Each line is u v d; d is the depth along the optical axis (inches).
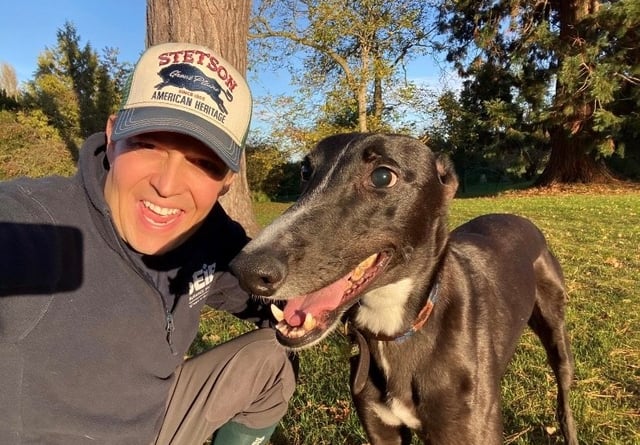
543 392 48.4
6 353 22.0
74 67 347.6
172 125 23.7
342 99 280.4
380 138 32.8
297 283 28.7
